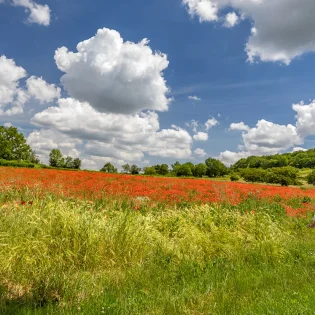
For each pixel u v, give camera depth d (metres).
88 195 12.05
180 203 13.09
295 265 6.24
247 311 4.00
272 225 8.41
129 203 11.41
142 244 6.29
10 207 6.20
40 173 20.62
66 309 3.79
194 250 6.48
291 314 3.82
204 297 4.53
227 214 9.35
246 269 5.79
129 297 4.23
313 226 5.76
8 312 3.60
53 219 5.93
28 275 4.58
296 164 148.88
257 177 57.97
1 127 76.88
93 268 5.41
